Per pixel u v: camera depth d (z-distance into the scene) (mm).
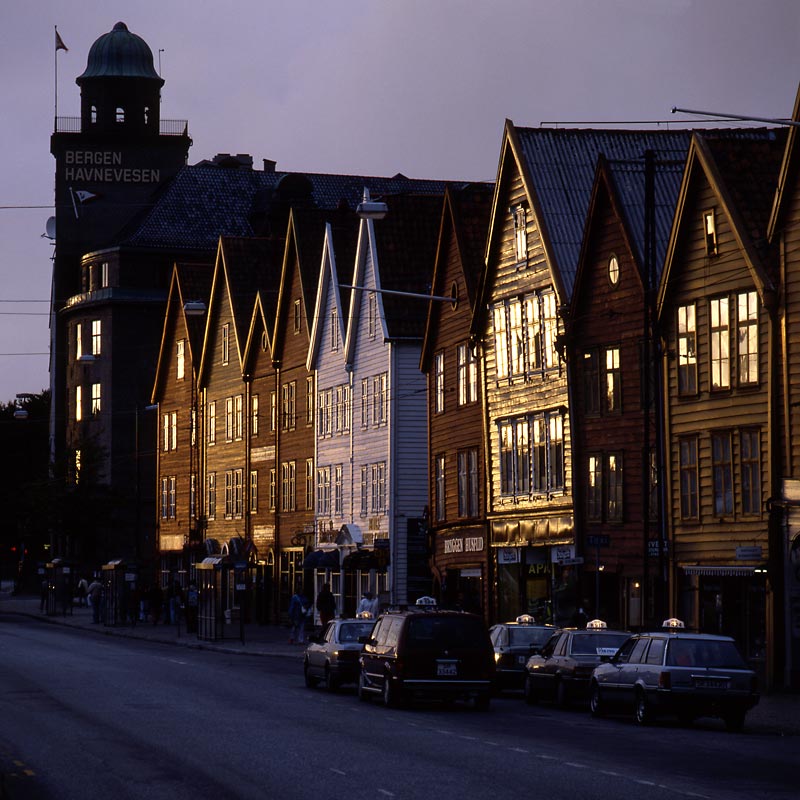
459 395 65625
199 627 72812
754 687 31047
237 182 123062
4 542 154125
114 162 123688
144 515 117188
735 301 45781
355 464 75750
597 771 21891
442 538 67312
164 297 117688
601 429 53219
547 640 42125
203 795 19219
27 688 39375
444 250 67375
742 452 45438
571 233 57062
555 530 56156
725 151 47281
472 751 24766
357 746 25438
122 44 124062
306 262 84000
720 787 20125
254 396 91562
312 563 78062
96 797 19172
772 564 43125
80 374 119875
